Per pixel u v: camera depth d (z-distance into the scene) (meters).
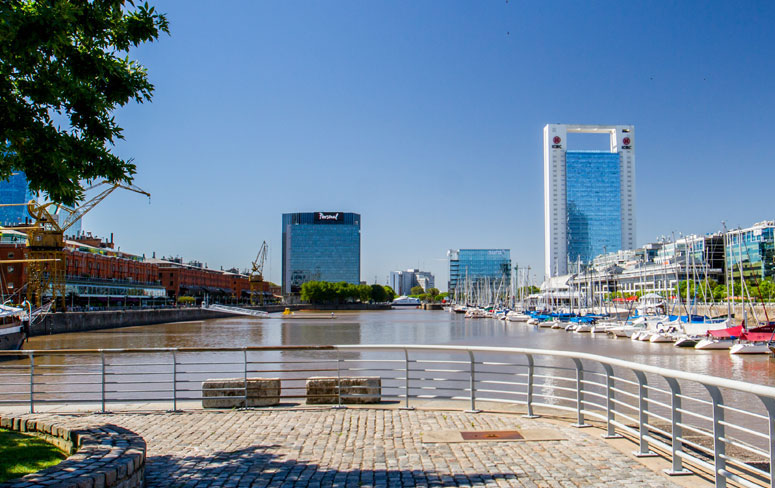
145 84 11.14
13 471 8.02
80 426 9.70
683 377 8.36
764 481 9.44
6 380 31.78
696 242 165.75
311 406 14.77
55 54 9.84
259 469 9.41
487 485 8.42
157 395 24.45
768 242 149.25
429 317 176.75
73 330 92.31
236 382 14.88
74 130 11.02
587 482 8.51
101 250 155.00
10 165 10.67
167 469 9.45
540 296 183.00
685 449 10.73
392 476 8.93
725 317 93.81
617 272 194.62
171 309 134.50
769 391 6.53
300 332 95.50
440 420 12.97
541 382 31.47
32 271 94.94
